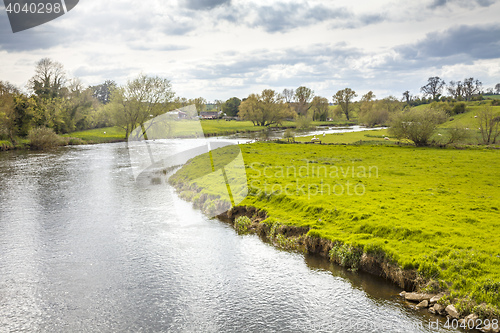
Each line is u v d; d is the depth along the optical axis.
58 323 10.70
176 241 17.20
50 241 17.39
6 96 68.06
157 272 13.94
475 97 152.62
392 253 13.33
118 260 15.10
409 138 51.56
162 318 10.84
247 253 15.77
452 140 52.16
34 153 56.34
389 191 22.08
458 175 27.61
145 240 17.34
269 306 11.40
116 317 10.95
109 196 25.88
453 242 13.42
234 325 10.40
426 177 26.91
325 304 11.48
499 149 45.16
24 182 31.89
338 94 175.25
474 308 10.17
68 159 48.09
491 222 15.49
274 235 17.61
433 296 11.33
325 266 14.43
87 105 98.06
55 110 83.69
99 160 46.72
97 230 18.84
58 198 25.75
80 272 14.03
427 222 15.77
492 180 25.33
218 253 15.78
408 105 170.25
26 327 10.52
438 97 179.75
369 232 15.59
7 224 20.00
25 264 14.83
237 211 20.91
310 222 17.50
